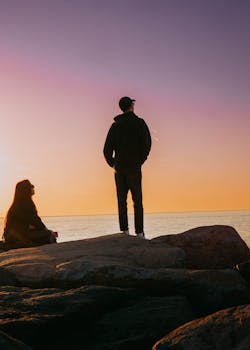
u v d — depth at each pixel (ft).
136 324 13.98
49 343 13.10
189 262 21.62
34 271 17.99
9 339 10.75
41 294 14.92
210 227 23.04
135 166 30.12
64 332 13.46
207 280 16.17
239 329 11.23
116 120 30.68
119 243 21.67
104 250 20.72
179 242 21.99
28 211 30.17
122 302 15.19
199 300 15.72
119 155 30.22
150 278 16.35
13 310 13.50
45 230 30.53
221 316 11.84
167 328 13.96
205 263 21.80
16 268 18.28
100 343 13.34
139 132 30.22
